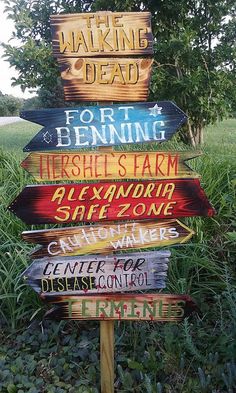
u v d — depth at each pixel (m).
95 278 2.45
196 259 3.24
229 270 3.31
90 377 2.62
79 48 2.24
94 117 2.27
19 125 21.61
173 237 2.42
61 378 2.65
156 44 6.38
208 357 2.65
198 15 6.85
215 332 2.85
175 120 2.29
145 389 2.49
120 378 2.58
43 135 2.28
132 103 2.28
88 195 2.35
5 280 3.06
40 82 7.44
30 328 3.04
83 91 2.27
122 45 2.24
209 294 3.26
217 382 2.52
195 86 6.30
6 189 4.21
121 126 2.29
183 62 6.73
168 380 2.57
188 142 7.20
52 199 2.35
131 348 2.84
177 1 6.48
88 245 2.42
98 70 2.26
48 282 2.44
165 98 6.64
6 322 3.10
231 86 6.80
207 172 4.16
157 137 2.30
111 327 2.49
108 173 2.33
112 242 2.42
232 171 4.31
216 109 6.75
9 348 2.92
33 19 7.60
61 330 3.03
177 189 2.36
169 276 3.19
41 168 2.30
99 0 6.62
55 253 2.42
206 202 2.38
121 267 2.44
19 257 3.19
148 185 2.35
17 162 4.89
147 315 2.47
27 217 2.36
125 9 6.56
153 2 6.60
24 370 2.68
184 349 2.74
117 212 2.38
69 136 2.28
